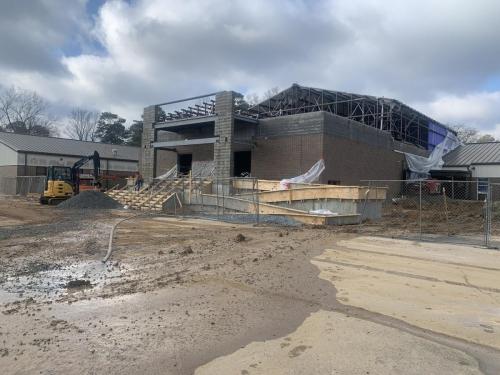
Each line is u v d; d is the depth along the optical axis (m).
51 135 81.81
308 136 24.48
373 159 28.59
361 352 4.65
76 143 51.91
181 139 31.61
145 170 30.78
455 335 5.20
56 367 4.25
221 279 7.83
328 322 5.60
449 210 24.14
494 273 8.55
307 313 5.98
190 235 13.81
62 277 8.05
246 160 29.69
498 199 32.44
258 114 30.25
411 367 4.29
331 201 18.95
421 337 5.11
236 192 24.41
